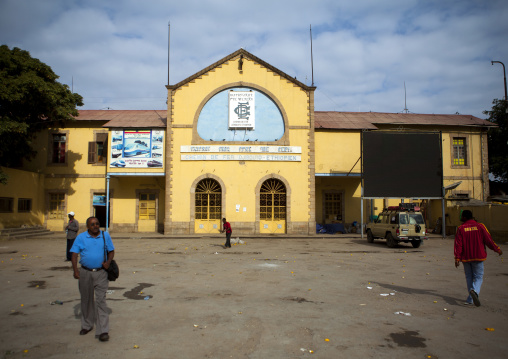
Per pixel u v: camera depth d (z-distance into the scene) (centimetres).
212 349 510
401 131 2355
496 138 3250
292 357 484
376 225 1988
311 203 2489
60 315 666
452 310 704
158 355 489
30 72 2131
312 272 1097
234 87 2541
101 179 2755
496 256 1513
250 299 776
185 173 2469
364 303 748
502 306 734
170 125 2492
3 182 2055
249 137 2523
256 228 2459
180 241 2105
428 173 2338
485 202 2653
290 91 2555
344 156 2605
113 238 2278
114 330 586
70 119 2391
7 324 615
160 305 729
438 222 2641
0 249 1703
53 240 2177
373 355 491
